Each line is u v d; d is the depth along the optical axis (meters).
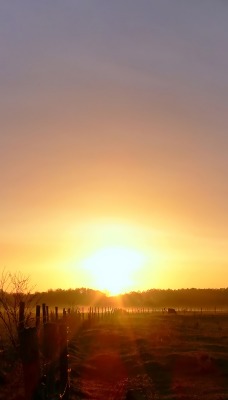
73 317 47.53
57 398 12.35
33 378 9.60
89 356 32.72
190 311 132.00
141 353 34.88
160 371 28.22
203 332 55.28
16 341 19.06
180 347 39.62
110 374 26.75
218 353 35.28
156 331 54.16
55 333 13.35
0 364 16.33
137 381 24.11
